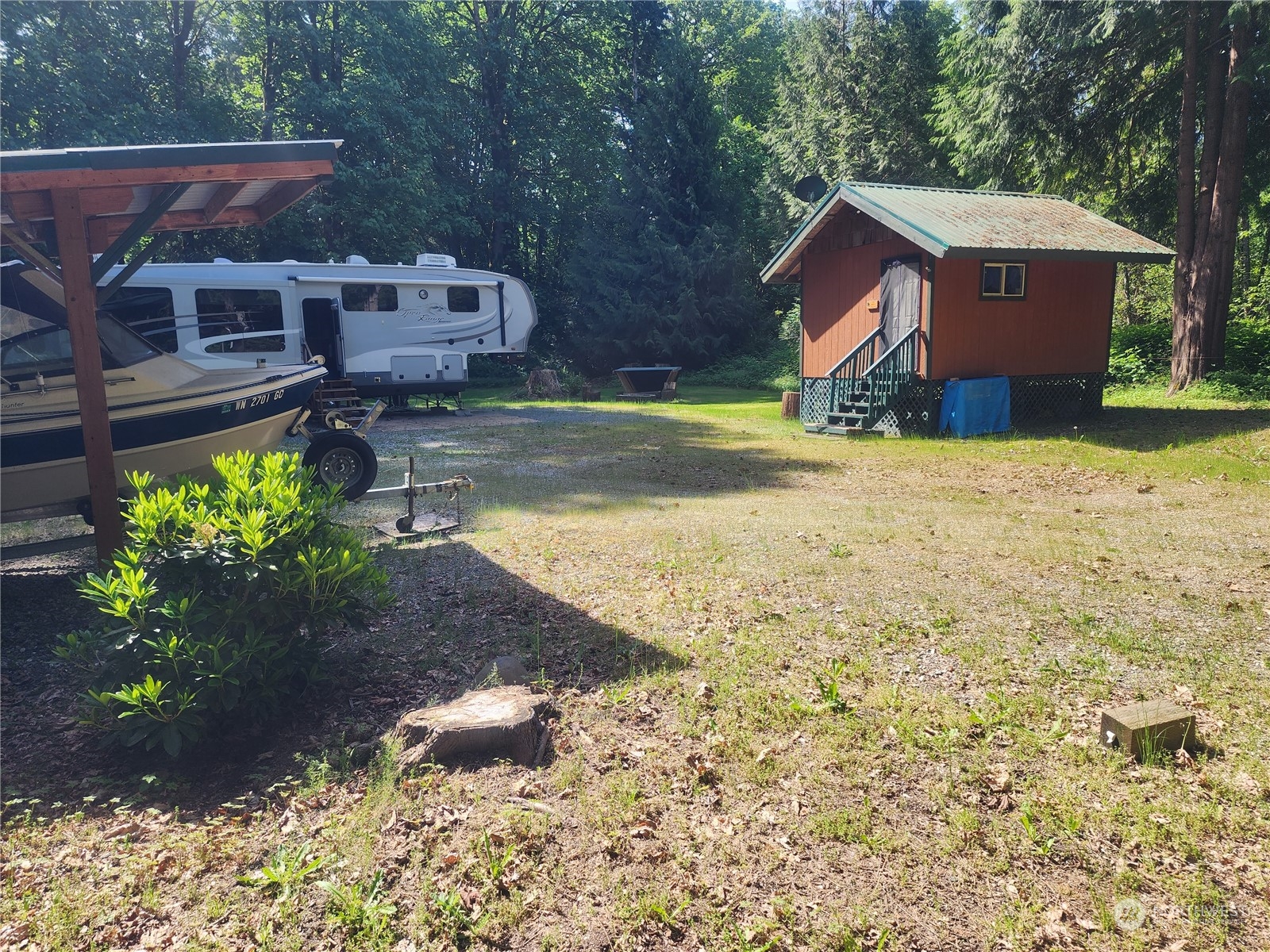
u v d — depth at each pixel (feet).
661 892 9.18
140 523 12.80
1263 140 61.16
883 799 10.77
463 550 23.16
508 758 12.04
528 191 118.73
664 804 10.83
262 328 53.21
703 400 77.87
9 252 22.91
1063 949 8.23
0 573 22.63
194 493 14.06
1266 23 52.24
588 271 107.34
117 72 69.10
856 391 50.14
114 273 49.03
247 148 16.94
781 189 109.81
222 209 20.80
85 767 12.39
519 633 16.94
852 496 30.66
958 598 18.26
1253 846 9.62
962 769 11.37
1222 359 59.52
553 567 21.39
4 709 14.39
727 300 103.14
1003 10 64.18
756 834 10.16
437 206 91.09
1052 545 22.67
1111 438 42.52
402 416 60.64
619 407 69.10
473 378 97.14
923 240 44.06
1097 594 18.43
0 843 10.37
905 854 9.70
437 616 18.03
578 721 13.12
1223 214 57.31
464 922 8.77
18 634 18.06
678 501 29.66
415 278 58.70
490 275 62.03
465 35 107.65
